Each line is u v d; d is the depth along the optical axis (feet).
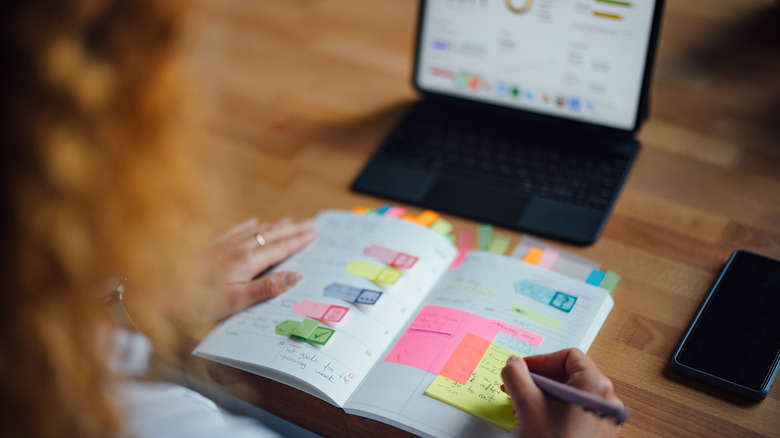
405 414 2.20
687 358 2.35
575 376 2.10
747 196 3.05
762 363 2.30
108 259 1.20
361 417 2.28
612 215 3.00
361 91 3.86
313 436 2.37
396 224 2.95
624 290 2.67
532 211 3.00
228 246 2.83
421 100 3.66
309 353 2.40
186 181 1.30
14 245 1.08
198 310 2.60
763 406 2.24
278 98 3.85
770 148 3.26
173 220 1.31
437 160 3.30
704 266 2.75
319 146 3.52
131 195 1.18
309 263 2.83
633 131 3.17
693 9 4.16
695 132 3.39
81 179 1.08
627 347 2.46
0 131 1.04
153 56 1.16
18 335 1.13
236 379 2.43
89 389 1.25
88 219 1.14
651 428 2.21
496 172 3.20
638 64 3.05
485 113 3.51
